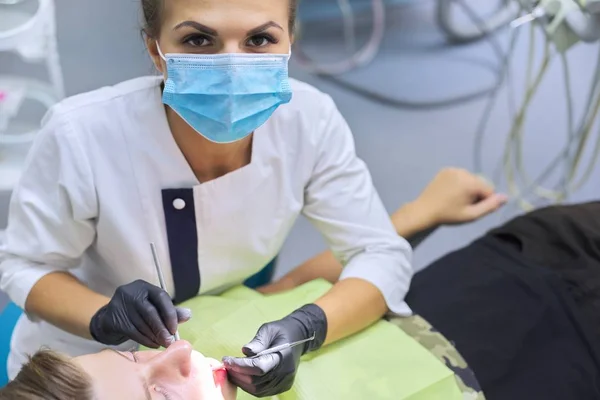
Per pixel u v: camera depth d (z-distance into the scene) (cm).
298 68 287
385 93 277
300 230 220
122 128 108
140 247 114
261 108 103
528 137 255
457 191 172
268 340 97
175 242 115
